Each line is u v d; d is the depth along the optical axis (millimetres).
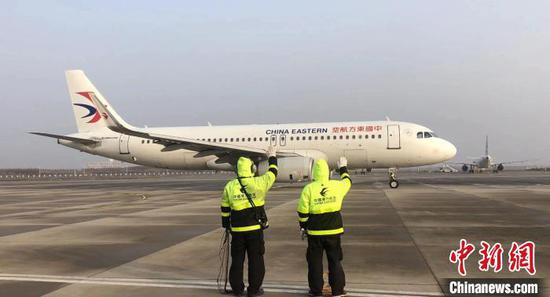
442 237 9617
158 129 31312
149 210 16344
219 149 26250
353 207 15820
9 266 7496
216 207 17172
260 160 27469
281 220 12750
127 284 6328
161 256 8172
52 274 6922
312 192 5715
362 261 7449
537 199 18422
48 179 77562
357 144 27047
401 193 22625
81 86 31641
